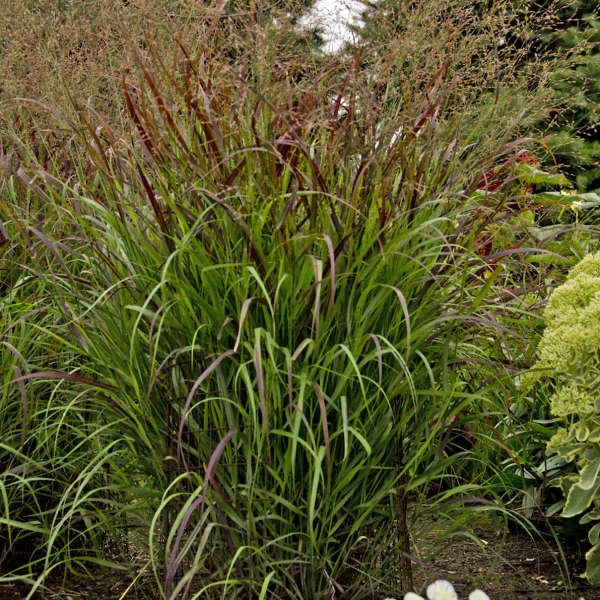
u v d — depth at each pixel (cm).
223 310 176
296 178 167
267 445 156
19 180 249
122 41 203
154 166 191
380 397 187
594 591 223
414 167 191
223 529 184
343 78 197
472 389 218
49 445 236
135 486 209
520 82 205
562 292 220
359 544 198
